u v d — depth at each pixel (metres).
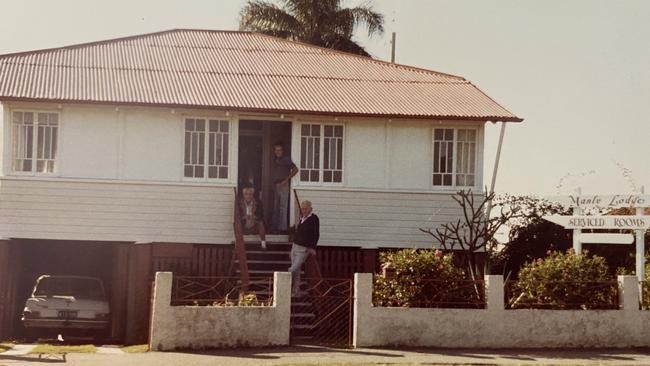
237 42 32.50
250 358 18.64
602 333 21.52
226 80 28.38
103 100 25.56
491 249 27.17
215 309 19.98
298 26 51.25
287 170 27.02
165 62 29.41
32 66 27.38
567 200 24.08
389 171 27.47
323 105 27.00
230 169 26.66
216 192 26.55
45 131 25.92
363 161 27.39
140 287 25.92
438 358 19.14
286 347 20.20
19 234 25.56
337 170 27.33
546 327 21.30
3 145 25.62
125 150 26.23
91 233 25.94
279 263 25.45
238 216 25.00
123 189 26.14
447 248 27.34
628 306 21.75
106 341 26.06
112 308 28.77
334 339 21.28
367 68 31.31
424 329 20.81
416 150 27.61
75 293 26.61
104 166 26.11
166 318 19.75
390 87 29.39
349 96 28.11
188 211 26.41
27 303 25.52
